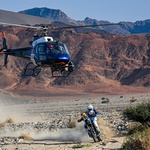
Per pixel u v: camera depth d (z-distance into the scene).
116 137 29.50
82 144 26.38
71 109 111.00
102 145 25.19
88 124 28.05
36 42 42.78
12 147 27.67
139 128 30.17
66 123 46.47
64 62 40.75
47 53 40.62
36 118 67.69
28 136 32.56
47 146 27.44
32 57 43.38
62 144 28.09
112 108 89.75
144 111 30.09
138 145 21.00
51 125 45.50
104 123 37.66
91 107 28.62
